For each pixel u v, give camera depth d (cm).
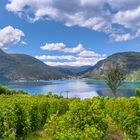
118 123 2497
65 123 1474
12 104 2066
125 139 2019
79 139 1279
